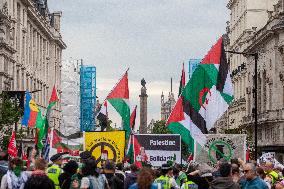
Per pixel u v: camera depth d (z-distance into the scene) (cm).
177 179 3359
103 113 4178
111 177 2714
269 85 13025
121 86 3966
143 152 4006
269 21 12862
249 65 14888
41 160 2272
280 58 12500
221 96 3756
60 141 3991
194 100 3738
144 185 1988
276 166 4100
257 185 2400
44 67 16788
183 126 3728
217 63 3750
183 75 4506
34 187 2220
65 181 2602
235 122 16962
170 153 4003
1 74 10812
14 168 2719
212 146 3862
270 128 13162
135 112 4856
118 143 3609
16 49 12769
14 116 8469
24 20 13575
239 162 2922
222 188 2275
